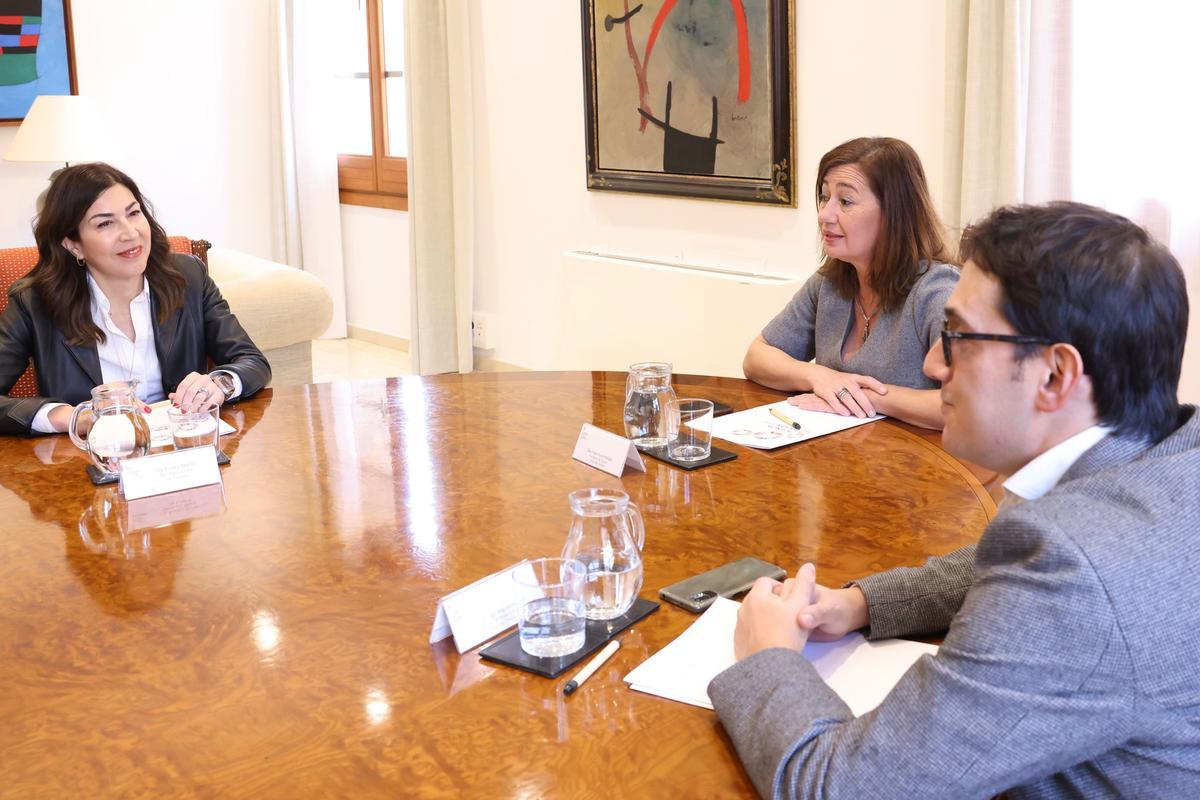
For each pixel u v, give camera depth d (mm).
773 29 4062
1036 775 960
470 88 5523
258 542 1680
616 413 2332
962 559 1350
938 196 3783
